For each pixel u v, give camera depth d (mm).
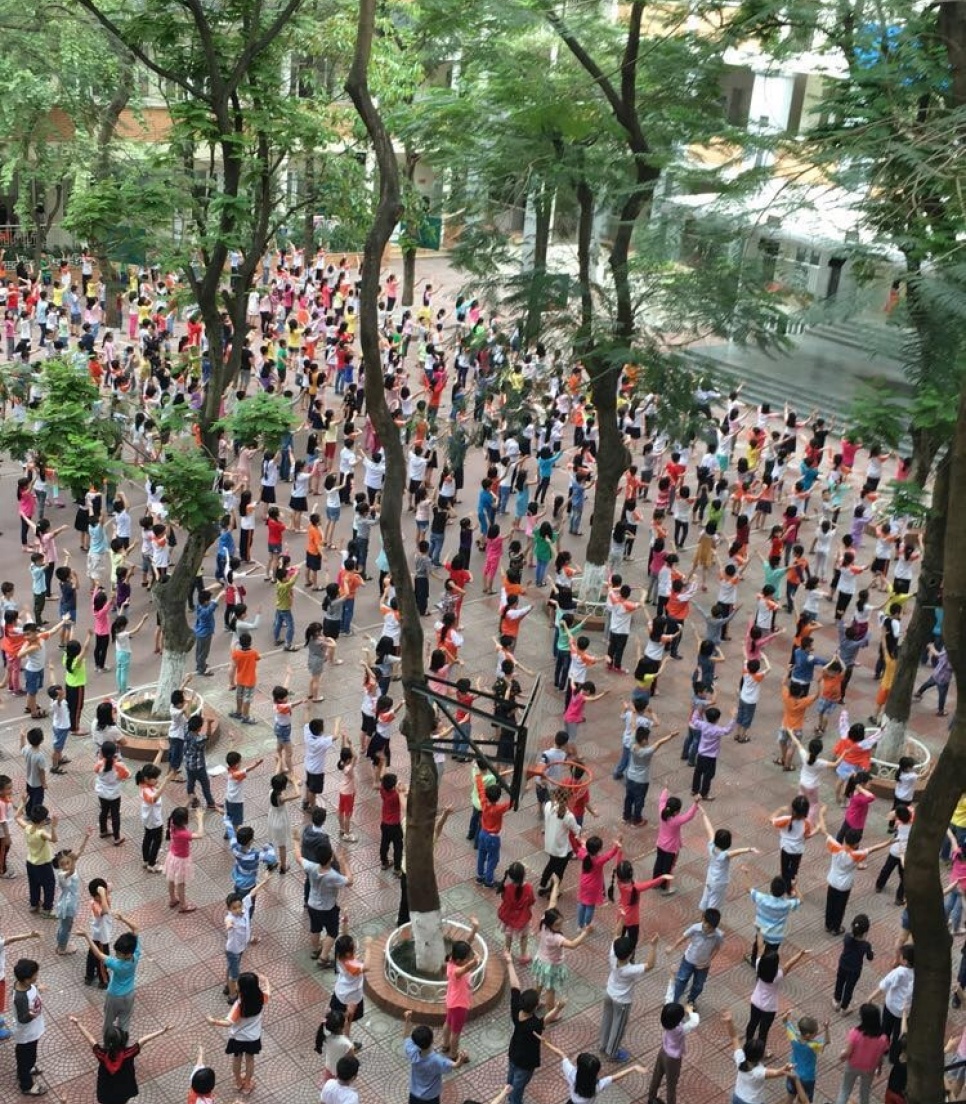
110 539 25391
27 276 41656
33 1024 12641
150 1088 13242
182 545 25797
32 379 18906
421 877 14422
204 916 15844
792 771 20234
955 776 8430
